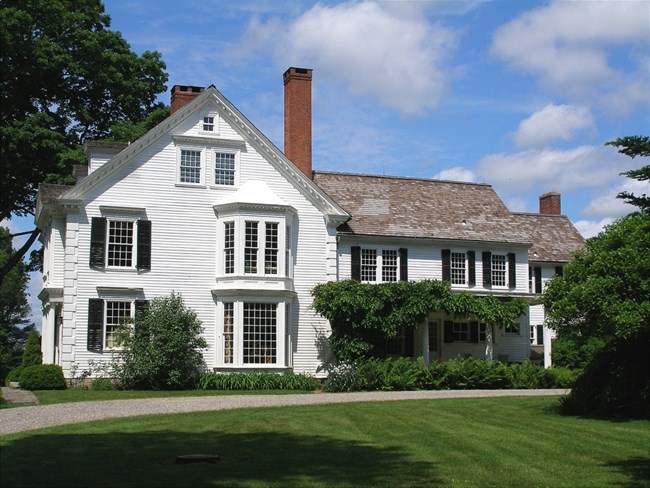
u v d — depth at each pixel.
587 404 19.59
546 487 11.84
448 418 18.72
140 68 43.53
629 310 17.47
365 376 28.67
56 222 30.91
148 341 28.36
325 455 13.71
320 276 32.41
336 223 32.88
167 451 13.74
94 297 29.08
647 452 14.55
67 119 41.41
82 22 41.66
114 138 40.09
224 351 30.17
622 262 18.06
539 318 41.88
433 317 36.88
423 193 39.09
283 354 30.53
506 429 17.05
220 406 21.23
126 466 12.31
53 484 10.95
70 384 28.41
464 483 11.90
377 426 17.27
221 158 31.33
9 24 36.88
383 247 35.25
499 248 37.72
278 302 30.67
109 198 29.70
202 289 30.50
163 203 30.34
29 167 39.56
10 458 12.80
